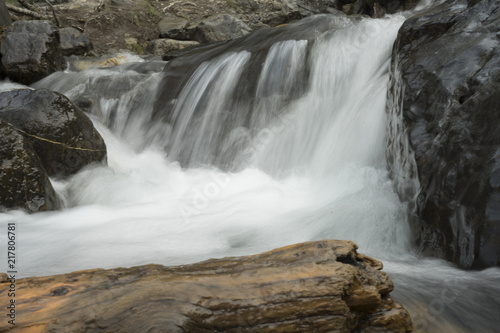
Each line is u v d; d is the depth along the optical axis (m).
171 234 4.03
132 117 8.09
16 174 4.92
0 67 8.90
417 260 3.32
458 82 3.84
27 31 9.15
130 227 4.30
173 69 8.35
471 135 3.38
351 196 4.38
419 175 3.71
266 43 7.79
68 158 5.77
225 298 1.99
